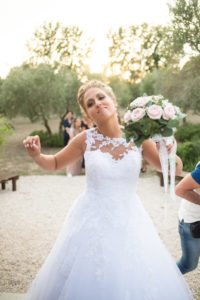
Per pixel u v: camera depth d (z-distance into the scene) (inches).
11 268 127.6
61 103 633.6
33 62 764.6
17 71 639.1
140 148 73.5
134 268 63.6
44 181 307.7
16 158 467.2
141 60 984.9
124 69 1025.5
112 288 62.0
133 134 67.0
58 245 72.3
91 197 71.5
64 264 67.9
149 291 62.1
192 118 748.0
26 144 72.1
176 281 68.3
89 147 73.7
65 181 305.4
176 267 73.3
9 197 248.1
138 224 69.1
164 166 67.4
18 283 115.3
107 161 70.4
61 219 191.3
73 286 63.5
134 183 72.2
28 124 1016.9
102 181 70.0
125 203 69.9
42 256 138.6
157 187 267.7
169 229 168.7
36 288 72.7
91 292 62.3
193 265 86.3
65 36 828.6
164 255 70.4
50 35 793.6
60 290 67.6
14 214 203.0
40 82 624.4
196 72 382.3
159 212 199.0
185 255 85.4
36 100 621.6
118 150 71.9
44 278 71.3
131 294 61.4
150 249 67.8
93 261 64.4
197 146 346.3
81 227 69.1
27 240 157.9
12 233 168.2
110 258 64.1
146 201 226.4
